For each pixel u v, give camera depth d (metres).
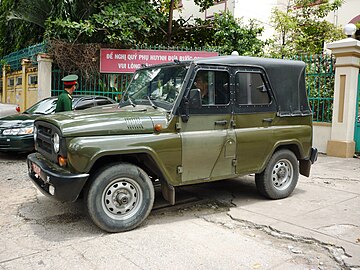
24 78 14.76
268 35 18.25
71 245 4.08
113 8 12.38
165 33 14.80
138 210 4.54
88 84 12.12
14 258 3.77
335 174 7.86
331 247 4.08
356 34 15.69
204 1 15.70
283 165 5.94
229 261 3.73
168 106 4.82
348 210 5.36
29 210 5.25
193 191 6.37
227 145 5.11
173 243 4.15
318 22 15.01
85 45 11.81
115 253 3.88
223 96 5.09
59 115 4.76
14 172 7.59
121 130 4.37
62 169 4.30
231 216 5.06
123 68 11.80
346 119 9.98
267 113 5.56
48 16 13.12
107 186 4.34
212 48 13.52
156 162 4.54
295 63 5.96
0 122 8.72
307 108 6.13
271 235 4.44
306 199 5.92
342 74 10.00
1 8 17.75
